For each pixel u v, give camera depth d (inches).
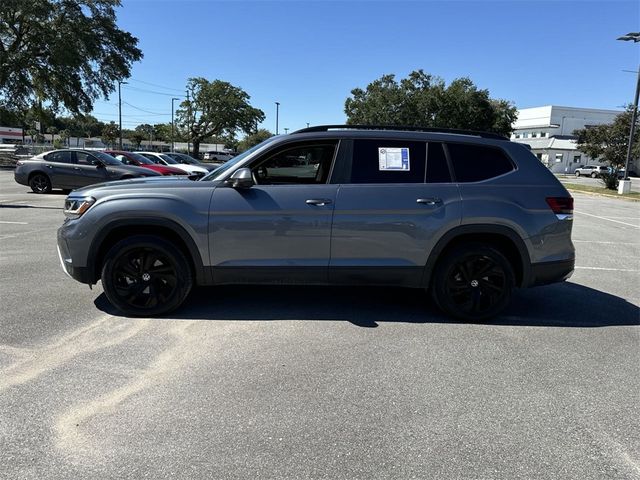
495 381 144.9
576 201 928.3
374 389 137.6
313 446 110.7
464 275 193.3
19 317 185.6
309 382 140.5
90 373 142.0
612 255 361.7
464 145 195.0
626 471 105.4
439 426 120.3
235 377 142.1
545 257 193.2
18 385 134.0
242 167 186.9
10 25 1405.0
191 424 117.8
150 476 99.3
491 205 188.4
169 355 155.7
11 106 1485.0
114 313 192.7
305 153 189.3
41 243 323.9
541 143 3038.9
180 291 188.1
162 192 184.7
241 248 184.4
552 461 108.1
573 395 137.9
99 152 650.2
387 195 185.9
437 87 2053.4
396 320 195.2
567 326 195.2
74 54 1443.2
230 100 3058.6
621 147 1374.3
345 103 2351.1
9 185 768.9
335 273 187.6
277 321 189.6
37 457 104.3
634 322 202.1
